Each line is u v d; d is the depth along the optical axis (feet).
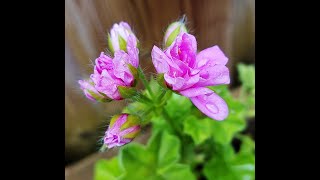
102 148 0.39
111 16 0.52
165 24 0.53
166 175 0.48
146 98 0.41
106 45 0.53
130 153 0.49
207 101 0.35
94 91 0.38
